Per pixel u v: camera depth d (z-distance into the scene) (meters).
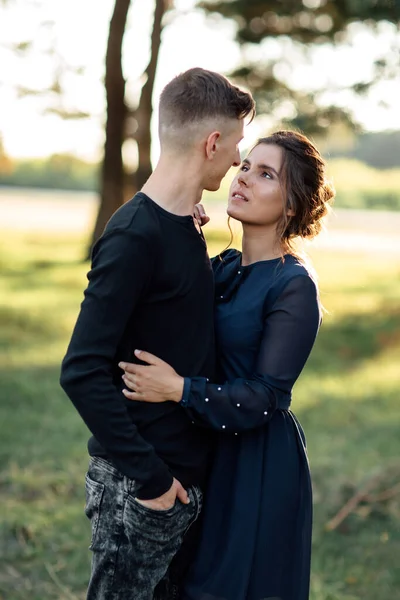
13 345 9.59
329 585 3.85
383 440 6.20
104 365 2.09
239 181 2.51
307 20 14.60
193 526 2.48
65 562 4.04
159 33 15.41
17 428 6.23
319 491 4.95
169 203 2.23
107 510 2.26
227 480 2.44
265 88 15.72
